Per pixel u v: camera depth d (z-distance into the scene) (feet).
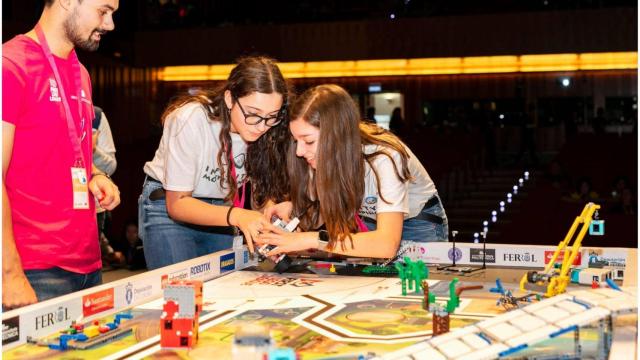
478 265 8.49
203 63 46.19
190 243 9.14
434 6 44.29
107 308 6.09
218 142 8.46
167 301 5.00
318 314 5.98
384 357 4.22
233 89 7.73
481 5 43.80
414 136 38.99
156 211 9.02
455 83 46.50
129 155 35.65
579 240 6.72
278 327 5.56
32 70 6.93
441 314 5.12
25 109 6.91
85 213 7.64
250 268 8.55
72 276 7.59
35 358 4.82
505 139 46.11
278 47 45.11
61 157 7.30
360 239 7.42
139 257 23.44
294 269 8.32
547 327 4.28
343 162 7.33
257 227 7.72
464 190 35.88
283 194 9.02
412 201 9.28
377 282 7.48
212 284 7.45
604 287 5.28
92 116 7.97
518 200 34.06
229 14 47.57
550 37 41.55
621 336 4.68
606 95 44.52
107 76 44.68
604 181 33.78
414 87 46.73
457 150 37.83
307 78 46.98
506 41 42.16
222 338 5.24
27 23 35.14
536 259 8.25
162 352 4.89
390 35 43.68
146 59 46.70
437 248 8.64
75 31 7.16
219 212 8.01
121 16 45.75
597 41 40.96
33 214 7.20
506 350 4.11
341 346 5.00
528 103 45.73
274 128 8.54
